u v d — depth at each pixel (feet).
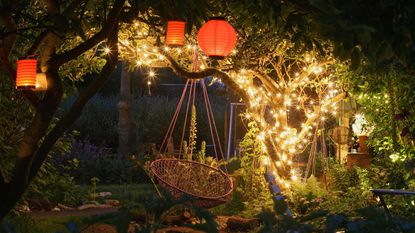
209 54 19.08
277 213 10.41
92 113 52.90
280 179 29.50
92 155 42.19
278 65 30.94
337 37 9.77
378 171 30.17
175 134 50.75
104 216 10.01
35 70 14.30
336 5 10.12
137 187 38.34
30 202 30.32
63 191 32.35
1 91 22.40
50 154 25.66
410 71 27.30
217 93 34.42
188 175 30.25
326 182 33.50
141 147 42.98
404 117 27.84
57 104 14.55
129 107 46.32
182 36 16.02
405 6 10.52
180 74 24.21
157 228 9.93
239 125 42.96
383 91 29.32
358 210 10.23
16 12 14.71
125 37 27.71
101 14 17.52
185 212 24.22
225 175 30.12
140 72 62.44
